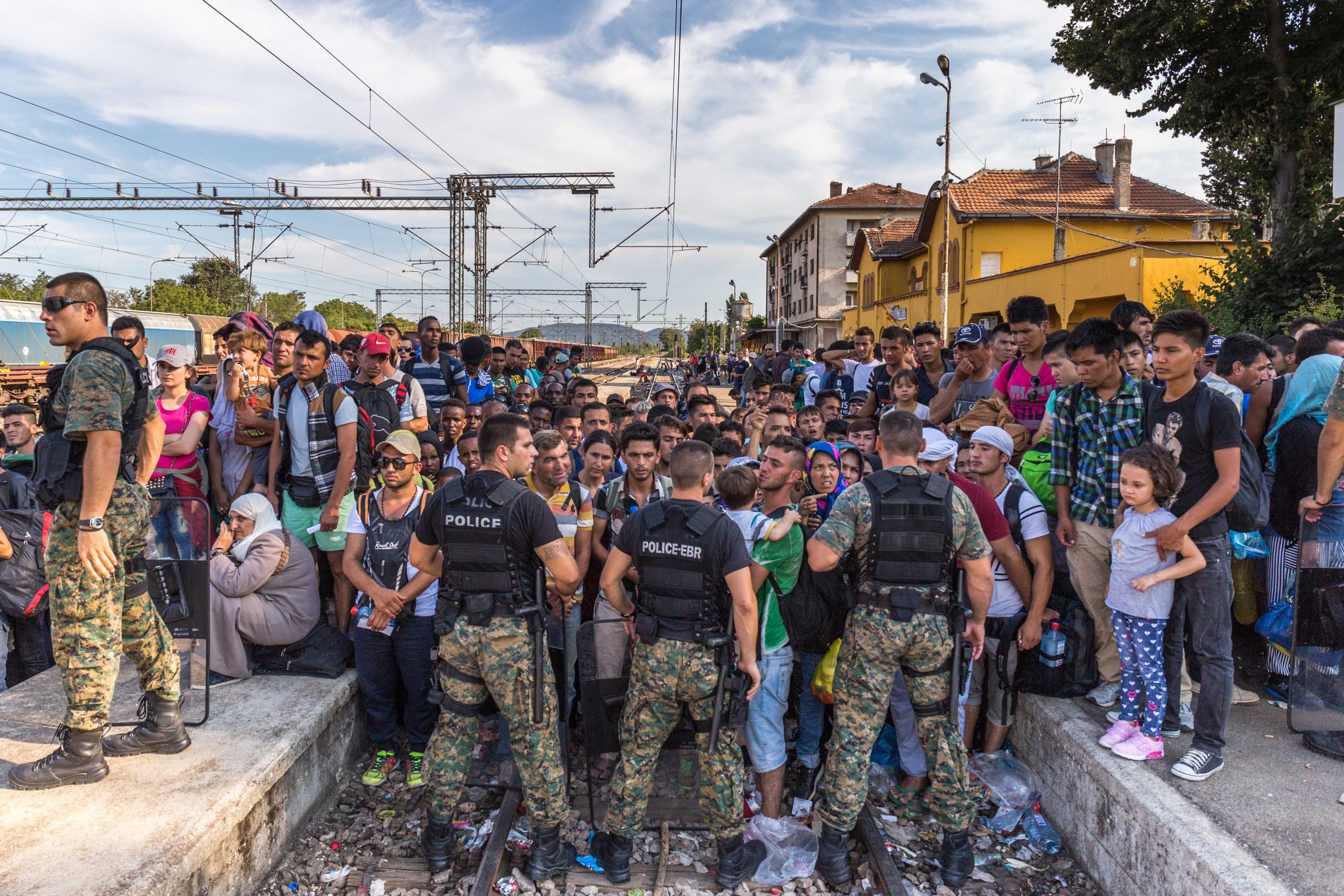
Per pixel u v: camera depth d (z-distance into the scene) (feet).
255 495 14.84
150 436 11.39
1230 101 57.26
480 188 86.48
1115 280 58.44
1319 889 8.46
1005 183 101.60
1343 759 11.46
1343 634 12.48
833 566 11.01
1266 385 15.28
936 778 11.25
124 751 11.45
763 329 197.36
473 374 27.09
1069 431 13.39
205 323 83.76
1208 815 9.95
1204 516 10.85
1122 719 11.91
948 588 11.07
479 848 12.26
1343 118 24.20
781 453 12.59
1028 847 12.50
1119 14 59.82
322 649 14.84
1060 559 13.99
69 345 10.59
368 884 11.38
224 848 10.27
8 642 16.80
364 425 15.76
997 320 80.12
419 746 14.05
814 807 13.24
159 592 12.51
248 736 12.26
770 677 12.28
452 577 11.06
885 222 173.17
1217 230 91.15
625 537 11.32
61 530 10.48
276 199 100.27
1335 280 39.50
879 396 25.23
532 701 11.05
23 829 9.64
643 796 11.16
